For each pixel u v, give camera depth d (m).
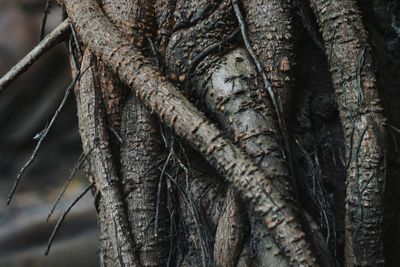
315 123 1.49
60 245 3.19
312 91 1.49
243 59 1.45
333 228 1.45
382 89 1.47
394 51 1.50
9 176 4.29
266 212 1.35
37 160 4.26
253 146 1.40
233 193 1.41
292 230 1.35
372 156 1.39
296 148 1.47
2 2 4.24
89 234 3.27
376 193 1.39
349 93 1.41
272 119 1.42
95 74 1.50
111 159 1.49
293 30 1.46
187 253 1.48
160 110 1.41
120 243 1.46
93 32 1.47
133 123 1.49
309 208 1.46
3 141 4.32
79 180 3.96
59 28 1.54
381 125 1.40
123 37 1.47
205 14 1.47
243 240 1.41
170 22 1.49
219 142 1.38
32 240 3.27
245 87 1.43
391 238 1.46
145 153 1.48
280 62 1.45
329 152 1.48
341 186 1.47
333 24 1.42
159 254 1.48
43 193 3.90
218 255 1.41
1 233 3.26
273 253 1.38
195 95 1.46
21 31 4.18
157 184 1.48
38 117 4.25
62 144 4.29
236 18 1.47
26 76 4.16
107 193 1.48
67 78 4.20
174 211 1.48
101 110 1.50
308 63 1.49
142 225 1.48
